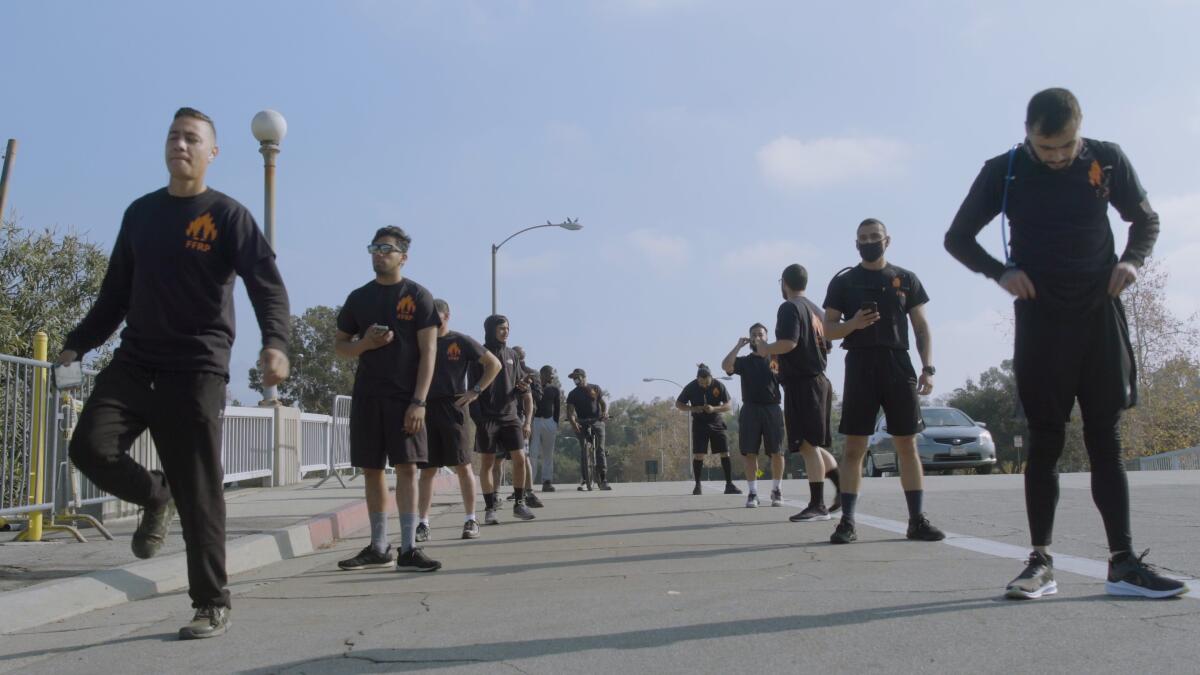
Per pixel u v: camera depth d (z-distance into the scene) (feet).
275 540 24.11
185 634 13.17
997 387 183.42
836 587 15.55
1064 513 26.45
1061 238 13.56
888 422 21.86
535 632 12.83
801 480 55.42
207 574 13.37
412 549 20.11
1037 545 14.02
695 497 40.68
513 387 31.89
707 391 44.55
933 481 44.80
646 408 369.91
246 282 13.52
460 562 21.39
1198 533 21.63
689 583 16.61
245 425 43.21
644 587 16.37
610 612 14.06
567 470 301.02
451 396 25.71
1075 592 14.14
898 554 19.44
